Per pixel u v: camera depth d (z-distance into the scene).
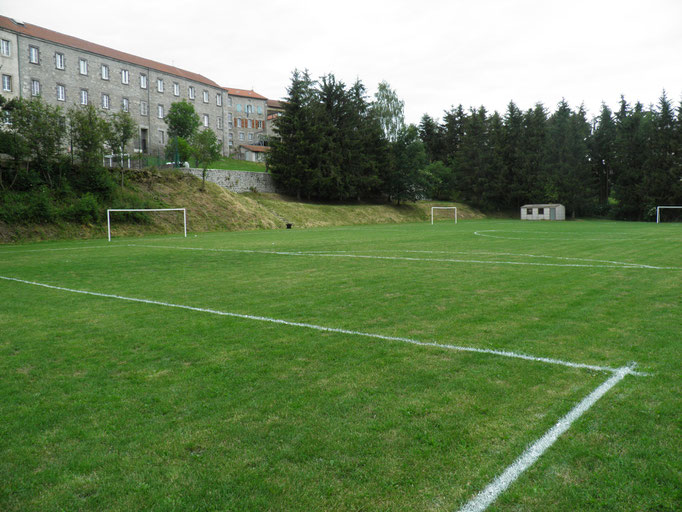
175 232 35.38
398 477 2.79
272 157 54.50
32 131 31.70
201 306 7.95
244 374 4.59
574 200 66.56
